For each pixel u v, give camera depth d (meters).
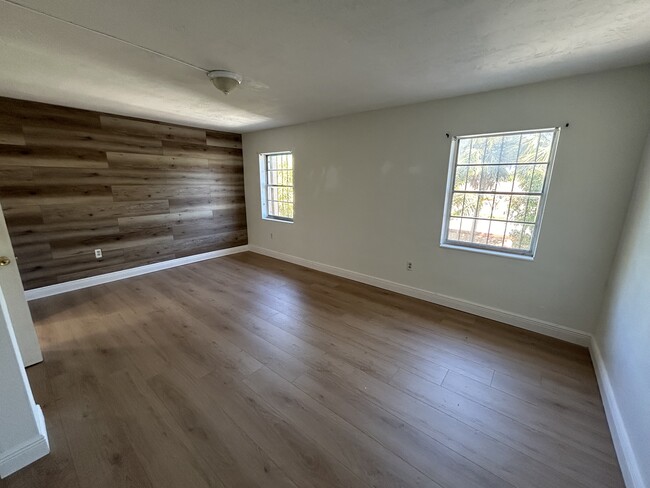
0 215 1.97
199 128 4.69
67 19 1.50
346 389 1.98
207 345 2.48
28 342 2.15
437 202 3.16
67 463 1.45
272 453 1.51
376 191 3.66
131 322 2.87
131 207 4.07
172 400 1.87
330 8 1.40
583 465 1.47
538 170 2.59
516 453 1.53
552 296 2.62
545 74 2.25
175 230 4.63
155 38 1.71
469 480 1.39
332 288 3.83
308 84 2.53
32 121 3.16
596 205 2.32
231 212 5.41
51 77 2.38
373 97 2.91
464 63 2.06
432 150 3.10
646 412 1.32
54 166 3.36
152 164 4.20
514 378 2.11
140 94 2.86
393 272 3.69
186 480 1.37
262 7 1.39
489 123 2.71
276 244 5.21
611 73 2.13
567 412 1.80
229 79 2.25
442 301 3.31
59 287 3.55
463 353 2.40
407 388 2.00
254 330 2.74
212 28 1.60
